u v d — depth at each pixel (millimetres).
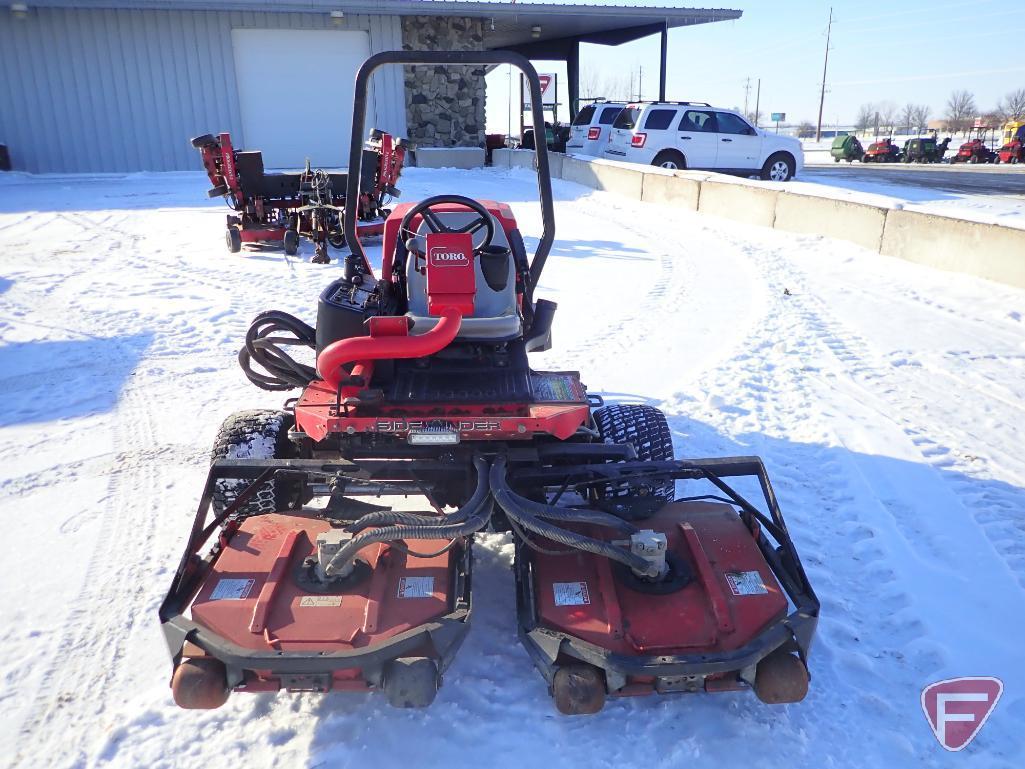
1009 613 3295
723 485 3088
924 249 9203
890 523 3963
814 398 5547
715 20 23750
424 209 3457
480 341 3461
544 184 3572
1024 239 7891
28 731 2703
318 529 2928
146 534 3895
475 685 2887
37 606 3354
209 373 6156
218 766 2553
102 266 9836
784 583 2783
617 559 2602
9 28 19547
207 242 11508
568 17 22734
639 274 9391
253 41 21109
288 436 3420
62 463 4629
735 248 10773
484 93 23078
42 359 6445
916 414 5258
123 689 2902
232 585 2650
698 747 2617
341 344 2930
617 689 2488
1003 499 4180
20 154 20328
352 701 2820
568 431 3076
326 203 10758
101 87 20453
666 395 5605
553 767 2543
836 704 2814
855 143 36125
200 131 21359
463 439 3023
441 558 2801
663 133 17453
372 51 21984
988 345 6566
